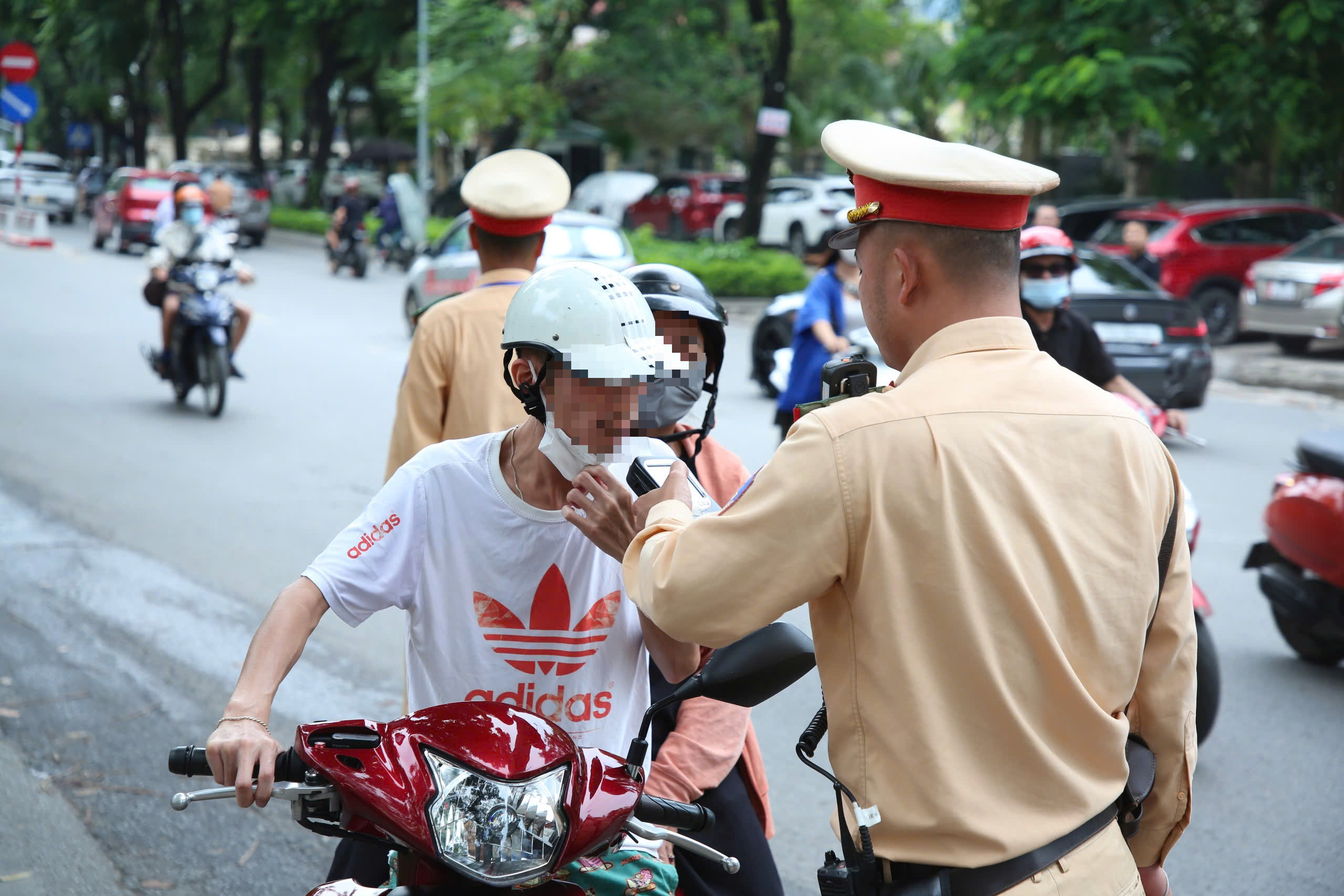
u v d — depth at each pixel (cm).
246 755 185
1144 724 207
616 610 222
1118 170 3056
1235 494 882
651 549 194
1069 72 1711
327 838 399
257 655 202
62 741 456
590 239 1509
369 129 4956
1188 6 1752
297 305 1939
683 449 285
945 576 179
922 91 3372
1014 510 182
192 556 684
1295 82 1755
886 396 189
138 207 2605
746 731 264
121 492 813
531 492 219
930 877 181
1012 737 180
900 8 3669
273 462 916
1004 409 186
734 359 1554
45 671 520
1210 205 1822
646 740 207
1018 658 180
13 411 1059
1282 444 1066
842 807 191
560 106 2712
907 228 192
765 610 185
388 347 1512
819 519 182
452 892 187
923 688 180
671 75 3000
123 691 503
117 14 4103
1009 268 194
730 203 3184
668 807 201
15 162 2839
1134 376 1105
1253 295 1596
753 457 955
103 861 376
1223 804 440
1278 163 2380
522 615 220
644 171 4300
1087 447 188
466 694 222
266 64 4434
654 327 213
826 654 192
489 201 377
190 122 4459
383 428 1048
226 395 1110
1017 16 1888
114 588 628
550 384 206
